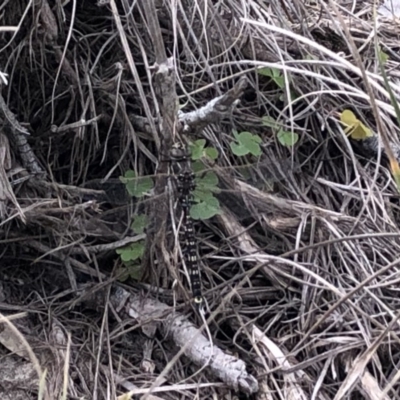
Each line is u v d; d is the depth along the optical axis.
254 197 0.25
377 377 0.22
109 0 0.23
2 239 0.24
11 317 0.18
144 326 0.23
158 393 0.21
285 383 0.21
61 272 0.24
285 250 0.25
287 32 0.23
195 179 0.23
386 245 0.25
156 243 0.22
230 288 0.24
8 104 0.24
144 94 0.23
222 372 0.21
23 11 0.23
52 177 0.24
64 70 0.24
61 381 0.21
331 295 0.24
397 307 0.23
